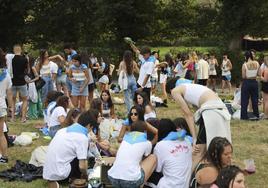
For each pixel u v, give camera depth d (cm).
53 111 953
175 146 632
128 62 1188
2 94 856
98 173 707
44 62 1341
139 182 618
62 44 3038
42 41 3067
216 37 3147
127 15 2878
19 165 834
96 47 2947
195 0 3189
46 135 1116
